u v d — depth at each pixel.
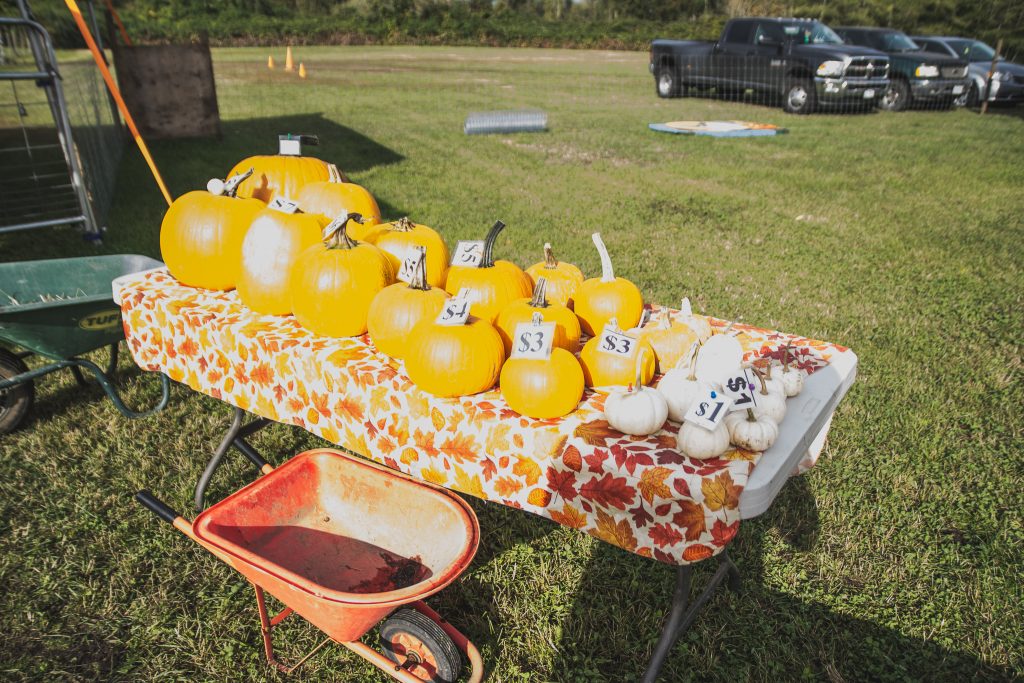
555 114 17.55
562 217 8.95
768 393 2.32
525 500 2.36
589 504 2.21
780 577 3.30
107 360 5.04
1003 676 2.82
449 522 2.57
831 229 8.73
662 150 13.45
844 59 17.03
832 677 2.81
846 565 3.37
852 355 2.90
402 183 10.38
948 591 3.23
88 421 4.39
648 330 2.66
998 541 3.52
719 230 8.66
